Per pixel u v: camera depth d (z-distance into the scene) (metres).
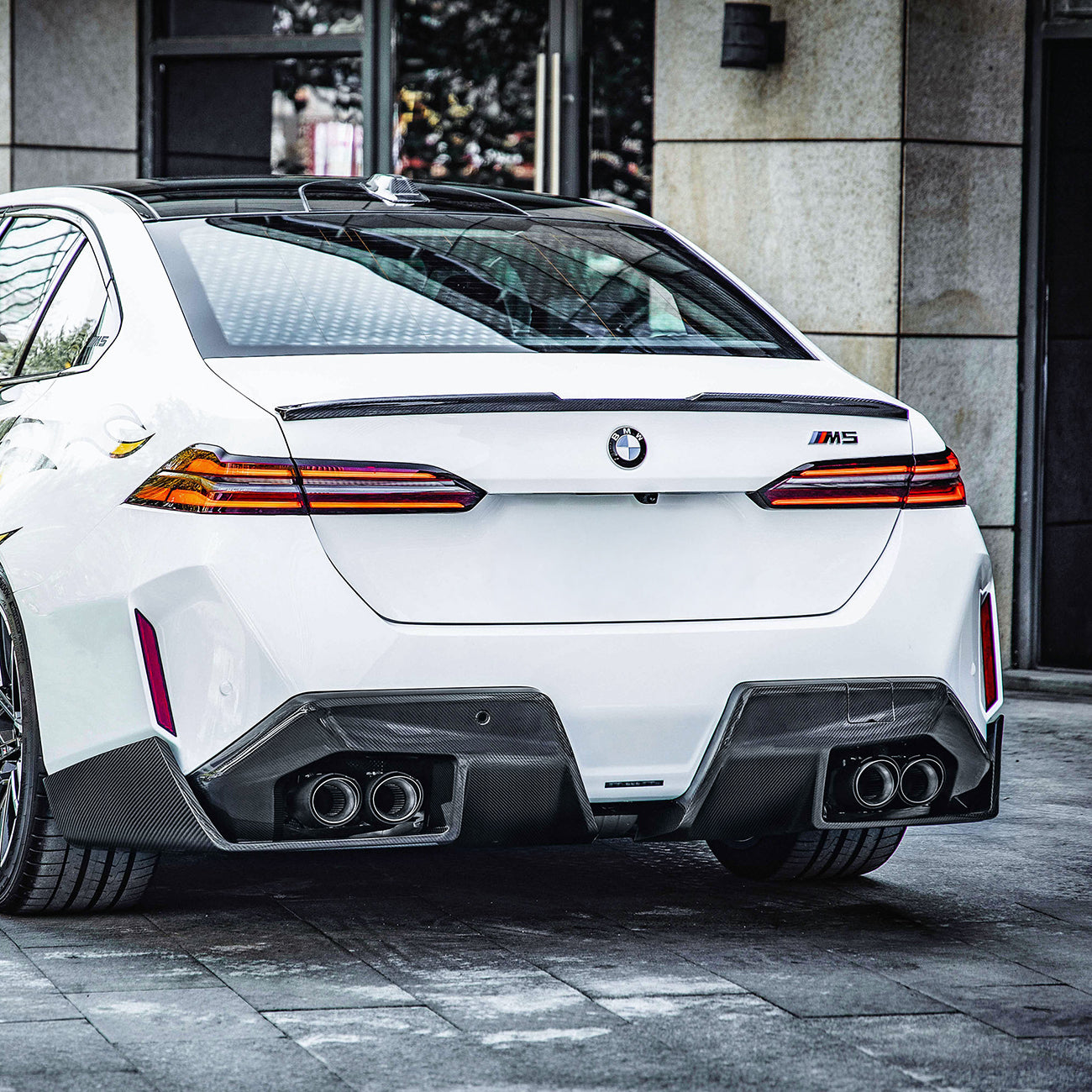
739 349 6.73
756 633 5.91
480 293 6.68
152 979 5.80
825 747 5.98
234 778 5.58
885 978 5.91
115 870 6.50
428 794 5.73
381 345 6.21
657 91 14.37
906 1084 4.86
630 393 5.93
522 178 15.79
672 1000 5.62
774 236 13.99
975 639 6.28
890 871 7.64
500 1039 5.20
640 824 6.11
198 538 5.63
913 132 13.49
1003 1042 5.23
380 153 16.20
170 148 17.09
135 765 5.84
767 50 13.81
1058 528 14.02
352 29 16.25
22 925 6.52
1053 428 13.98
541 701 5.70
